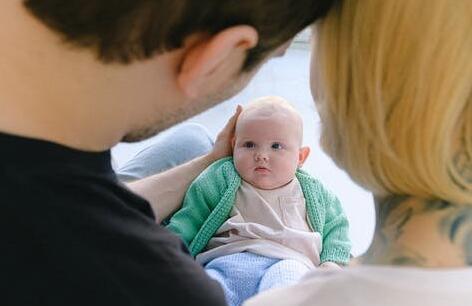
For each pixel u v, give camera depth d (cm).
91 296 54
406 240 57
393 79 55
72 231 54
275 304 59
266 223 148
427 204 58
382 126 56
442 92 53
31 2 49
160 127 62
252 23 54
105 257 55
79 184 55
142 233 58
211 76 56
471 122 55
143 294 57
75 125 54
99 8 49
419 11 53
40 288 53
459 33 53
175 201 147
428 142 54
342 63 58
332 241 150
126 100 55
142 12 49
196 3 50
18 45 51
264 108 154
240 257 142
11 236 52
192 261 63
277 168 151
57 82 52
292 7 55
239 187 152
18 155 52
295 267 136
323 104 62
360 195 182
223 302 64
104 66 52
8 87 52
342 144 61
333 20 58
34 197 53
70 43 51
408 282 55
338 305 56
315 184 155
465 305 54
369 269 57
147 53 52
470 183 56
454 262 56
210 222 149
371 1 55
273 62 237
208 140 162
